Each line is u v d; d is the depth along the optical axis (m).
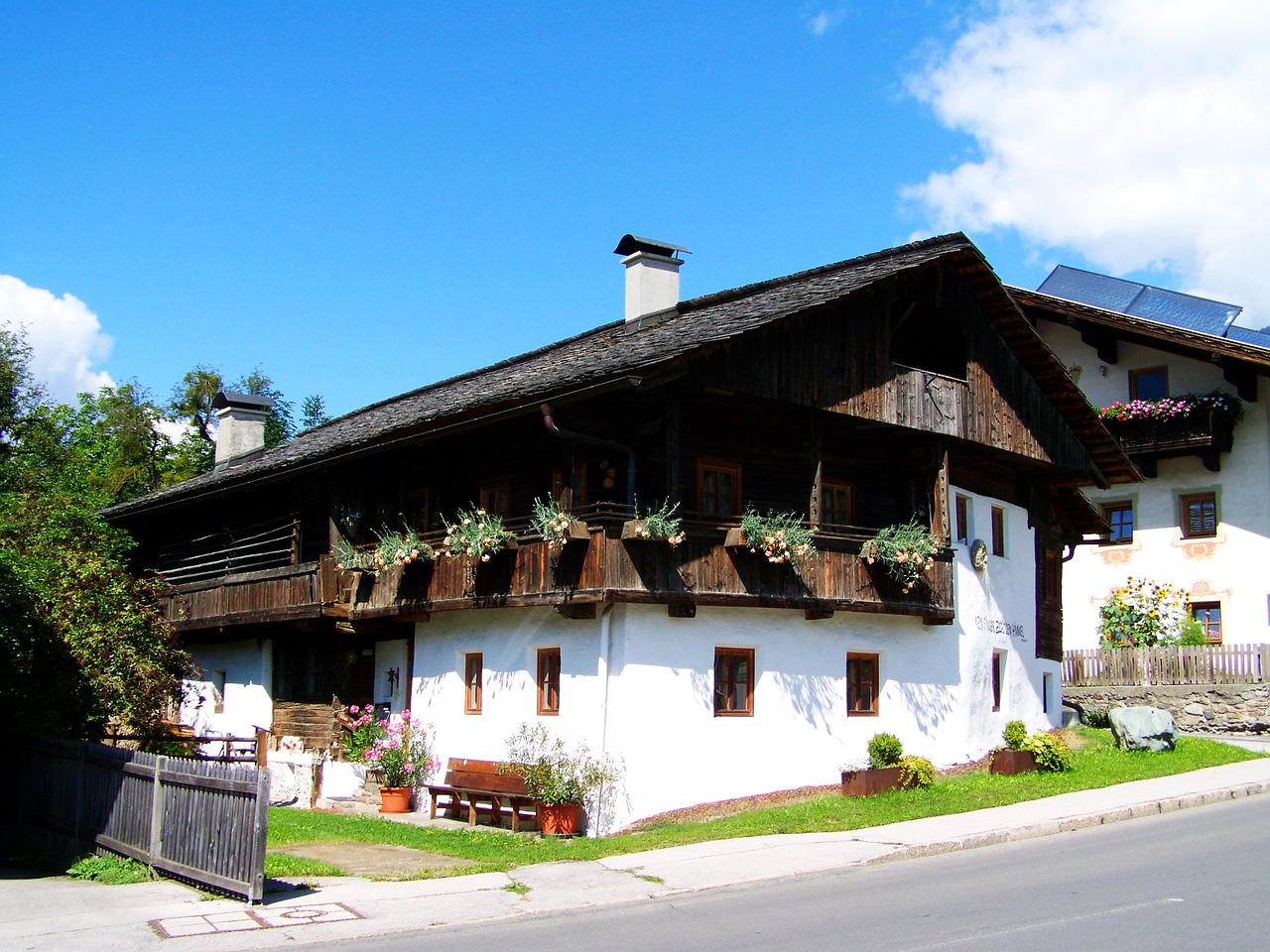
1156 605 30.23
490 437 20.53
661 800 16.38
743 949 9.14
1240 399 30.50
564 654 17.23
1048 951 8.61
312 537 24.56
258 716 24.59
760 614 17.92
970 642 21.34
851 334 19.05
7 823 16.64
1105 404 33.19
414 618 19.95
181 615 25.81
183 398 50.25
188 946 9.69
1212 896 10.23
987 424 21.44
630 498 16.58
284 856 14.01
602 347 20.20
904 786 17.84
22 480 27.83
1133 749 21.75
